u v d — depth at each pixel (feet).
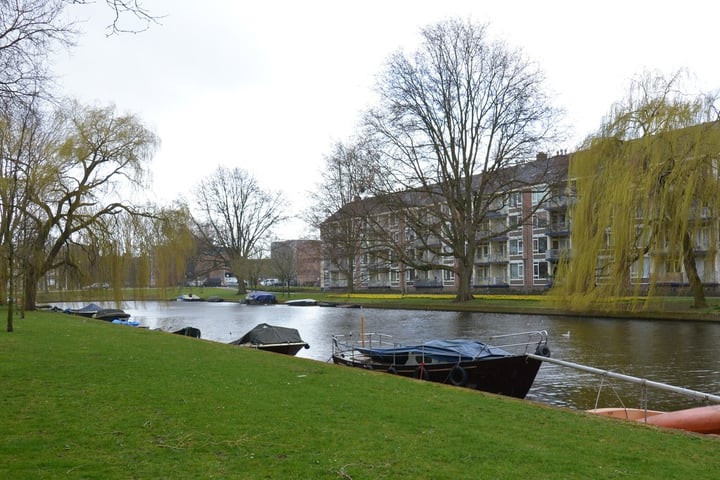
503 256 225.15
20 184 88.02
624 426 28.22
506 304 143.13
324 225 181.78
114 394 29.91
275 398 30.30
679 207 93.30
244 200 262.88
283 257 269.44
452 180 155.12
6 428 22.81
